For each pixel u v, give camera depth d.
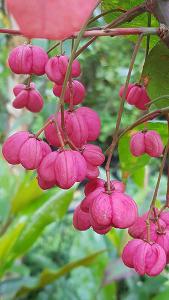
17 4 0.08
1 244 0.40
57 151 0.14
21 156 0.14
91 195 0.14
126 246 0.15
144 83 0.17
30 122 0.58
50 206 0.37
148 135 0.16
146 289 0.51
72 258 0.54
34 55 0.15
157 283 0.51
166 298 0.41
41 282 0.42
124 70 0.50
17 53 0.15
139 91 0.17
